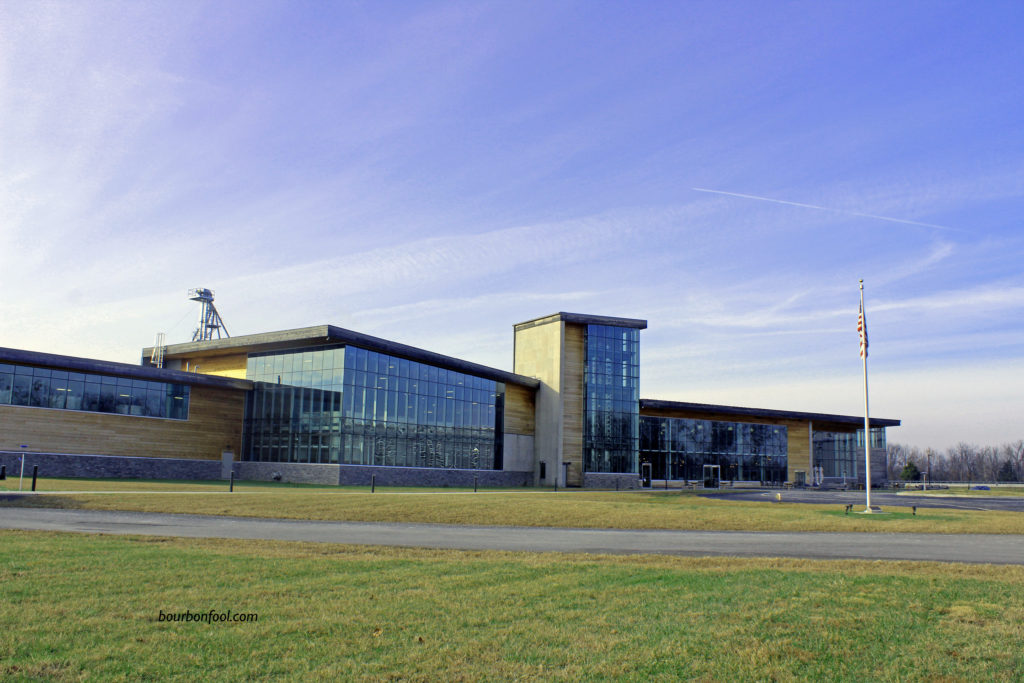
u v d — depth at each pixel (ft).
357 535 75.00
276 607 37.88
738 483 301.43
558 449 242.58
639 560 57.93
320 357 186.39
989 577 51.78
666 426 287.07
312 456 182.91
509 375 237.25
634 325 259.39
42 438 154.61
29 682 25.99
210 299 281.95
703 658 30.99
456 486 210.59
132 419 170.81
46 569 46.55
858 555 65.92
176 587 42.09
